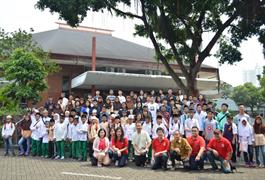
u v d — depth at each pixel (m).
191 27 19.44
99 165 13.18
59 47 24.56
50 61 21.31
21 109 19.42
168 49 20.77
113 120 14.57
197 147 12.30
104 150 13.23
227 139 13.16
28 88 18.77
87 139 14.89
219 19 19.25
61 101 17.70
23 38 21.47
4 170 11.99
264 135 13.32
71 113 15.45
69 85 25.19
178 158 12.55
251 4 17.14
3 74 20.45
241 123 13.59
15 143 19.00
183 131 14.09
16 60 18.73
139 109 15.67
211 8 17.44
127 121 14.89
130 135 14.62
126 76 23.09
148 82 24.09
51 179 10.40
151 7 18.00
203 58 19.19
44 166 13.01
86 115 15.16
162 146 12.57
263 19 18.09
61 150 15.39
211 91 30.47
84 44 26.88
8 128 16.80
